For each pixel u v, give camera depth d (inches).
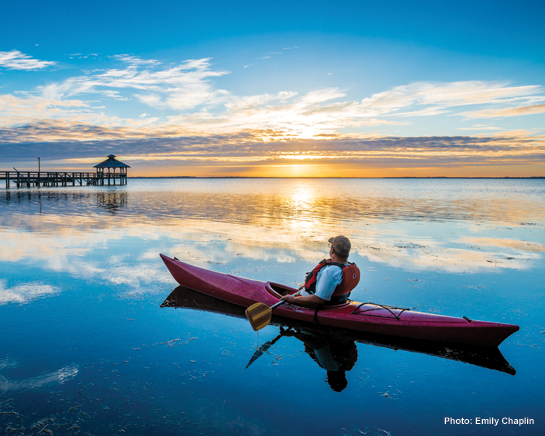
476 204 855.7
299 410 95.4
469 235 390.0
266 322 146.6
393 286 210.1
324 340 143.9
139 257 273.9
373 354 131.8
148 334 143.1
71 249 297.4
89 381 107.1
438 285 212.2
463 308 176.7
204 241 343.6
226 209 692.7
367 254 295.0
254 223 482.6
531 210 686.5
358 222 498.9
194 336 142.6
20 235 360.2
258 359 124.9
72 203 776.9
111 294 190.5
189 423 88.6
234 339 141.3
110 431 84.8
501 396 104.6
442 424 90.7
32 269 234.8
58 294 188.4
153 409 94.1
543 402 101.7
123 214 574.9
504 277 229.0
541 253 301.4
